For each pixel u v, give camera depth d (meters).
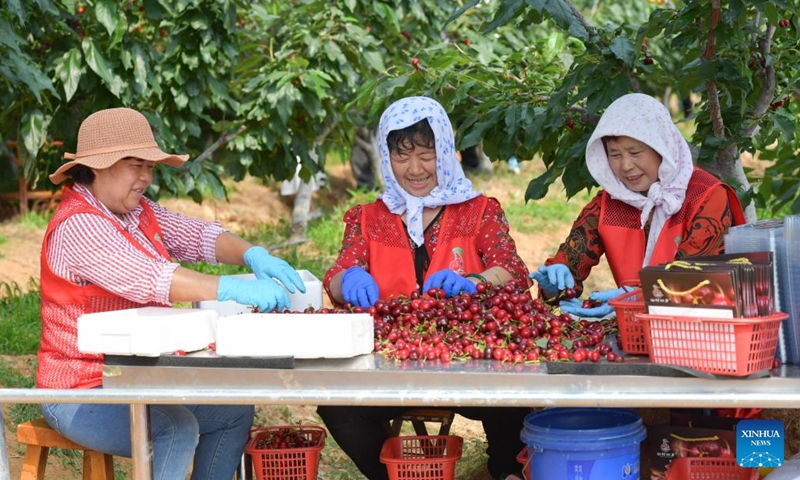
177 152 6.86
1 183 10.87
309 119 7.39
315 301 3.38
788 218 2.68
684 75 4.05
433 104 3.63
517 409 3.51
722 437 2.99
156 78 6.88
